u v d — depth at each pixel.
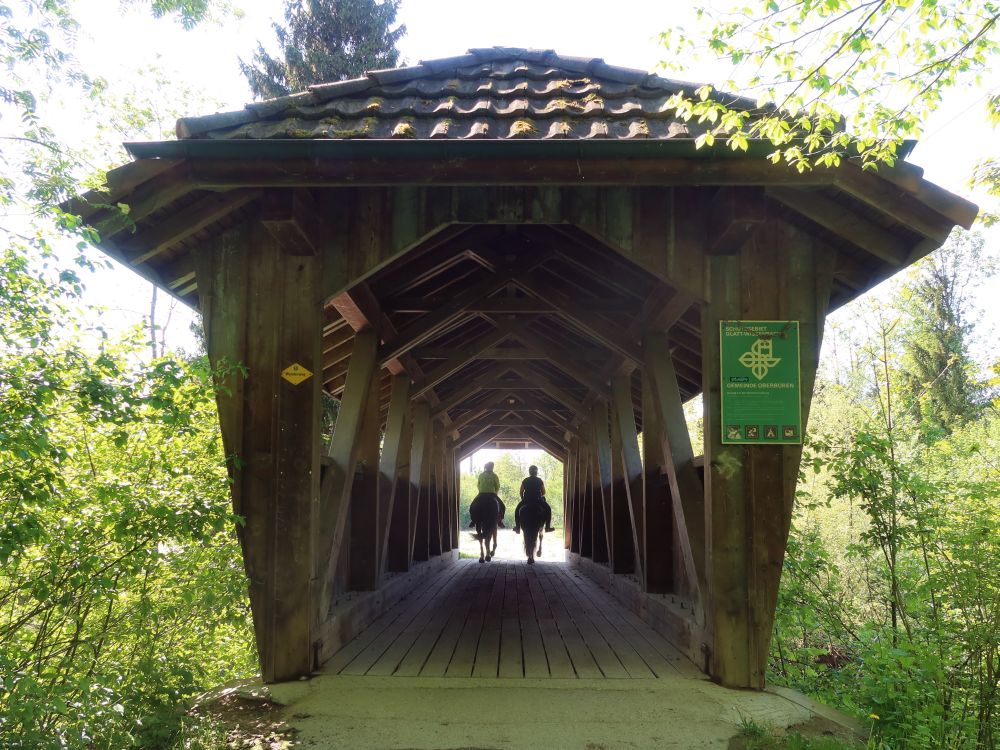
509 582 10.59
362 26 18.70
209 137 4.07
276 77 18.48
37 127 4.16
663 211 4.60
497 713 3.88
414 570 9.96
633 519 8.02
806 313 4.57
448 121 4.28
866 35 3.98
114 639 4.72
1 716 3.08
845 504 8.89
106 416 3.83
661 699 4.09
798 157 3.79
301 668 4.42
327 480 5.31
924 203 4.01
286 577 4.46
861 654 5.40
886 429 5.46
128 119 10.63
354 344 6.25
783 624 5.63
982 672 4.41
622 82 4.89
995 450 6.04
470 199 4.60
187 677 3.80
